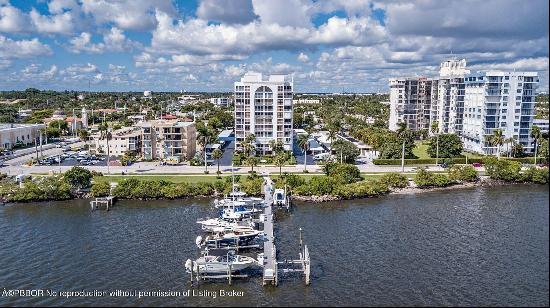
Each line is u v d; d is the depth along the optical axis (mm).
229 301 82375
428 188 167750
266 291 86250
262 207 140500
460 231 117562
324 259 99750
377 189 157625
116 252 103875
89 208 141500
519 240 109500
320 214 134750
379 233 116625
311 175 180250
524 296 81562
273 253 97250
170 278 91250
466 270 93062
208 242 108812
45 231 118562
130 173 185000
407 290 84875
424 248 105625
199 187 156375
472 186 171375
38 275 91562
